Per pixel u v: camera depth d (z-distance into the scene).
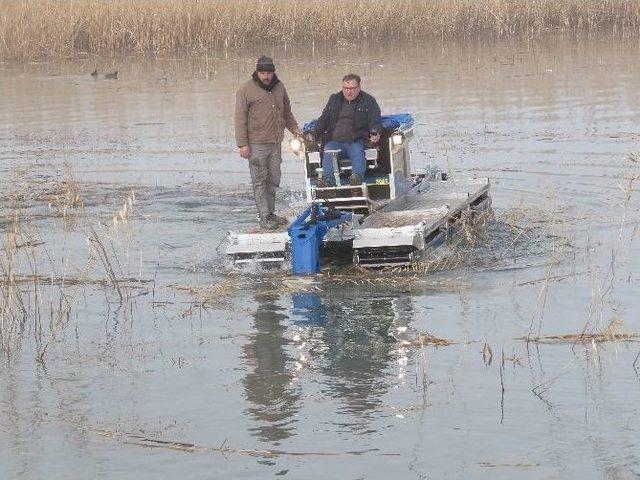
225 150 47.28
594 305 24.83
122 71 76.62
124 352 23.47
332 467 17.75
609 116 51.94
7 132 53.62
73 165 44.78
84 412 20.30
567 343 22.92
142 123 54.75
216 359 22.83
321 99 59.53
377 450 18.30
